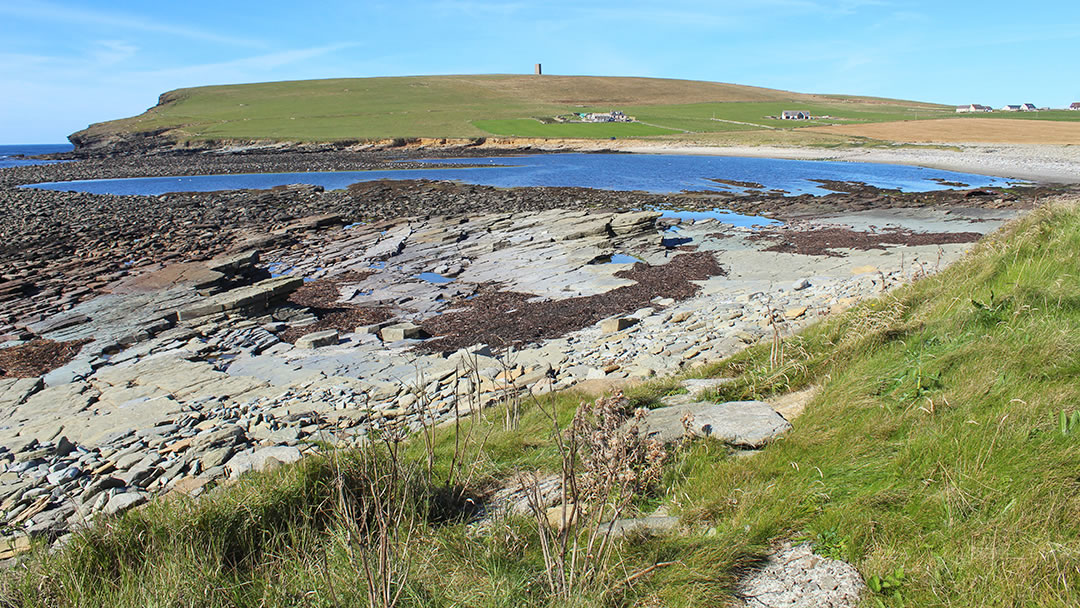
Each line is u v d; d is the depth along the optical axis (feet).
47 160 363.97
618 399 16.92
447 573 14.88
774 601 12.76
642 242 86.43
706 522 15.96
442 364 45.44
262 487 18.69
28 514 26.91
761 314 49.52
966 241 80.28
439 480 20.53
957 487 14.35
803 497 15.74
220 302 61.05
